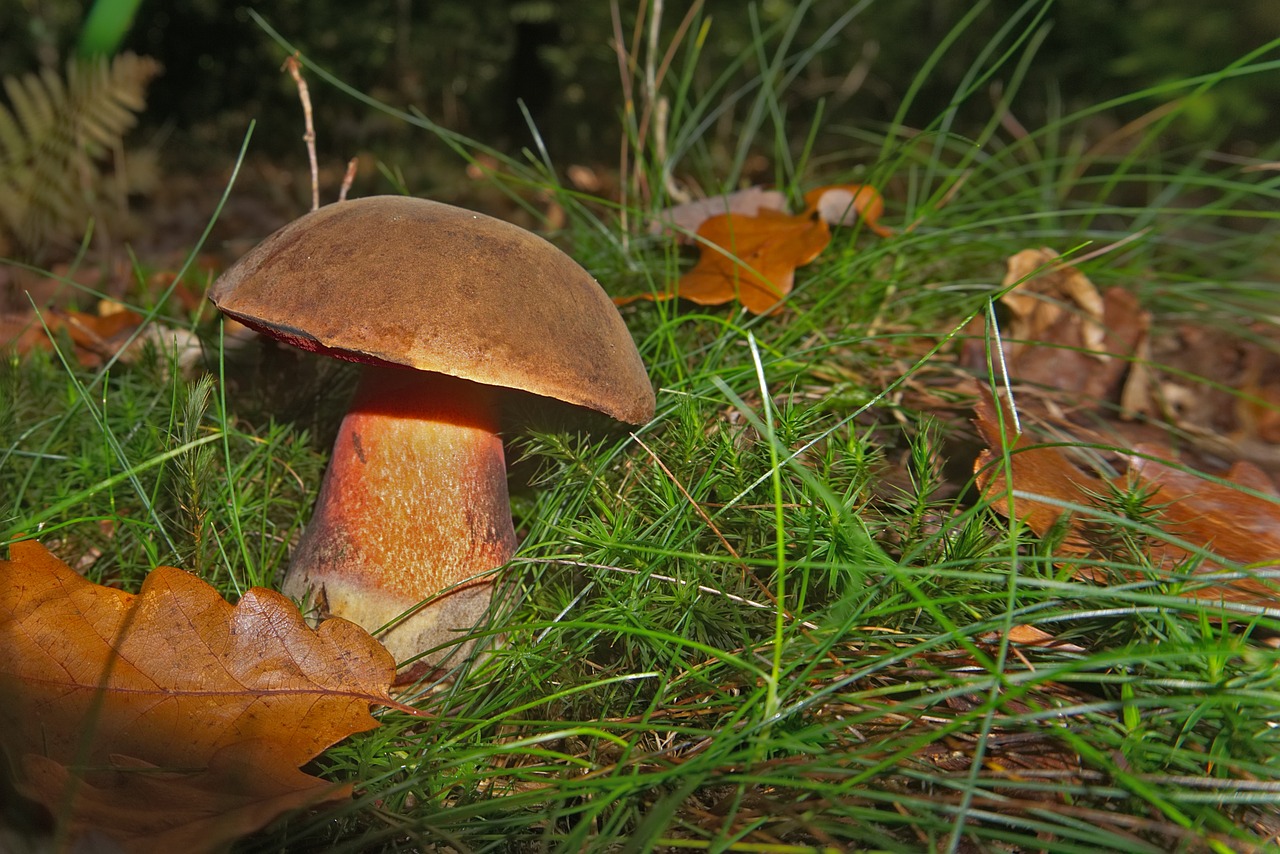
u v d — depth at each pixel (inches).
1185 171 16.2
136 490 9.7
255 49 59.3
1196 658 7.1
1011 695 6.2
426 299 7.6
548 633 8.6
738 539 8.9
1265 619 7.2
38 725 6.8
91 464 10.4
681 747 7.5
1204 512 9.5
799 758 6.9
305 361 11.9
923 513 8.8
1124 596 7.1
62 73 43.9
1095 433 12.2
